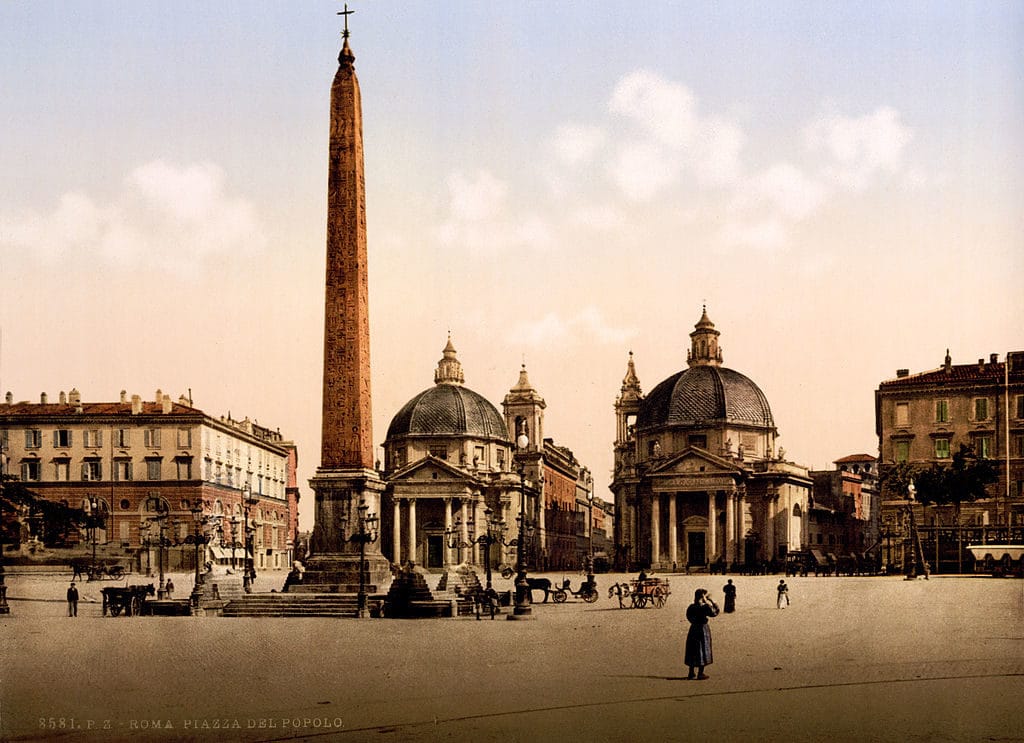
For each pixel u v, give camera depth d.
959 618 41.94
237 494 102.75
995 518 84.81
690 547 110.00
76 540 84.12
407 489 110.25
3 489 79.00
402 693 23.22
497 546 113.12
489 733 18.86
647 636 36.88
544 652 31.33
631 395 131.12
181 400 97.94
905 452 88.31
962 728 18.92
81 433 92.06
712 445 109.88
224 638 35.81
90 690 24.08
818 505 120.38
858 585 69.81
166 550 88.88
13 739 19.42
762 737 18.22
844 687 23.41
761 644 33.19
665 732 18.69
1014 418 85.56
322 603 46.41
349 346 46.94
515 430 130.38
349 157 46.34
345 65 46.56
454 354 122.88
